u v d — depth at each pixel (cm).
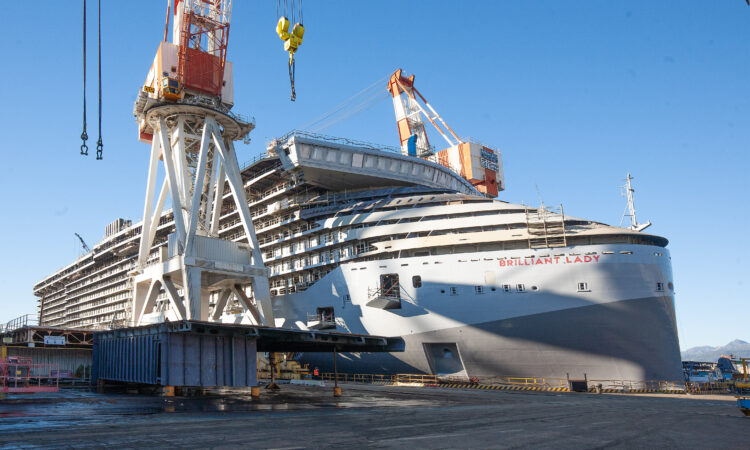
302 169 6144
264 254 7362
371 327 5338
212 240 4944
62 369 4625
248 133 5950
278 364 5578
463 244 5131
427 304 5025
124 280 11006
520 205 5372
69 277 14800
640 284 4609
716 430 1752
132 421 1723
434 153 8575
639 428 1773
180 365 2659
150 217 5556
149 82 5788
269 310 5053
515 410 2452
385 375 5569
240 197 5384
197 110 5331
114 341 3362
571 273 4634
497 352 4788
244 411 2191
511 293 4741
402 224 5556
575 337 4572
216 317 5441
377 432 1577
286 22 3878
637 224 5769
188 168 5841
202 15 5584
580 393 4156
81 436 1361
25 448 1166
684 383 4556
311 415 2064
